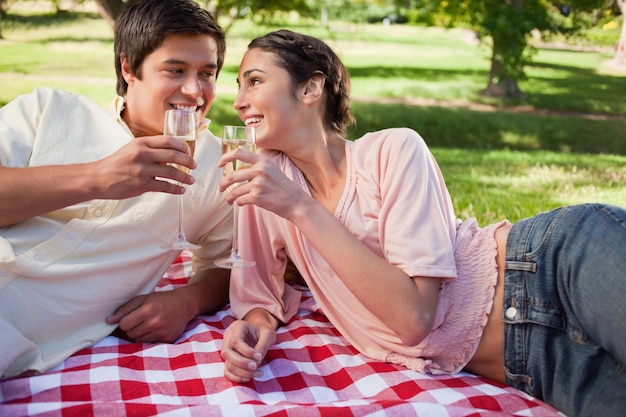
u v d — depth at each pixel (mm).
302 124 2496
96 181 2123
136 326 2467
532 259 2279
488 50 22469
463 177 7914
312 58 2506
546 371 2223
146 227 2512
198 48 2502
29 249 2312
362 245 2254
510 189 7246
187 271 3293
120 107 2604
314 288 2600
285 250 2729
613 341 2062
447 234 2326
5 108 2480
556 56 20078
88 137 2514
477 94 15016
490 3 12766
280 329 2688
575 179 7859
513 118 12711
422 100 14266
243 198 2215
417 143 2426
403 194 2346
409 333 2234
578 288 2139
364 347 2506
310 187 2635
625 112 13664
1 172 2170
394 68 18312
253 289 2701
